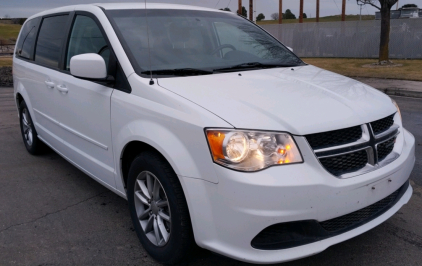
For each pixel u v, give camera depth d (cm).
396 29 2025
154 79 304
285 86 307
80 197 422
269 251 242
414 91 1097
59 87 402
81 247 326
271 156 240
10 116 834
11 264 302
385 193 274
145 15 375
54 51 442
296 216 238
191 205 253
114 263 303
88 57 317
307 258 303
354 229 264
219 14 434
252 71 351
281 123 247
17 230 353
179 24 382
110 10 370
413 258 302
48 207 399
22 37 578
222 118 248
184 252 274
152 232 308
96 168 363
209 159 243
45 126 473
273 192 232
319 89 305
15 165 523
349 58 2245
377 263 296
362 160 266
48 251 320
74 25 409
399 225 351
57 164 525
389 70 1584
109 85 328
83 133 373
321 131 248
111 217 377
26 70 511
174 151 259
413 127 707
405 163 293
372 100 303
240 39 412
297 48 2530
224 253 246
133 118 297
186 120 257
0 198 421
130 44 335
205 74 328
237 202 236
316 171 243
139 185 304
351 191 250
